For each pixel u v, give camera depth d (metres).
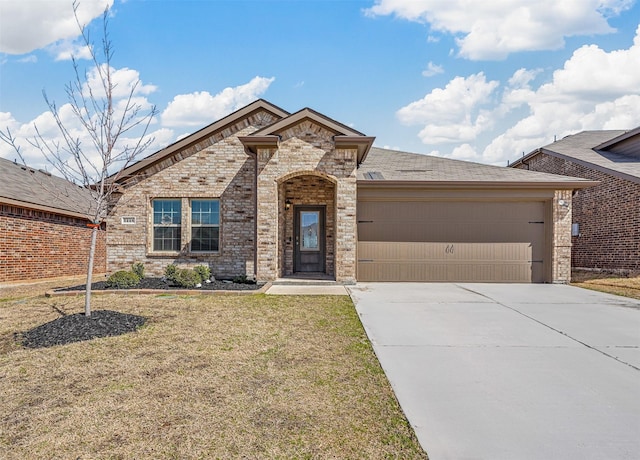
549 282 11.68
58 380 4.04
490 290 10.30
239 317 6.79
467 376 4.28
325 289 10.16
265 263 11.08
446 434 3.06
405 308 7.80
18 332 5.77
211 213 12.55
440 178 11.73
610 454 2.80
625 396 3.79
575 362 4.74
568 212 11.70
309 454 2.76
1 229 11.58
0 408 3.42
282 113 12.37
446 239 11.91
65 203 14.72
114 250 12.35
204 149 12.44
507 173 12.52
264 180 11.05
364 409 3.46
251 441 2.92
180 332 5.80
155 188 12.41
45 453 2.75
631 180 12.50
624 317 7.11
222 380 4.05
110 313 6.54
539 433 3.08
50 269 13.55
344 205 11.05
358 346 5.25
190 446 2.85
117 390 3.80
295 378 4.13
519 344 5.45
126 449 2.80
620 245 13.08
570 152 16.41
